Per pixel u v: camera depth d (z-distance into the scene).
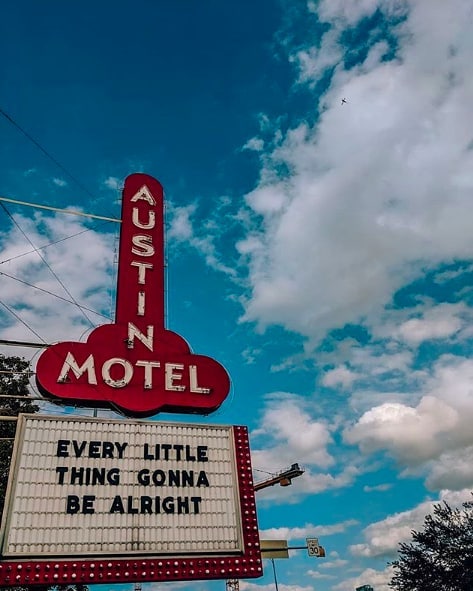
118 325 16.05
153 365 15.66
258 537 13.35
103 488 12.80
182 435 14.30
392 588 33.16
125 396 14.89
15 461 12.50
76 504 12.34
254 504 13.84
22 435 12.91
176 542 12.67
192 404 15.43
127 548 12.21
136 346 15.82
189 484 13.59
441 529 32.97
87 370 14.90
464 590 30.59
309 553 30.30
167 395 15.32
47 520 11.97
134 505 12.80
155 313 16.77
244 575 12.76
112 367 15.21
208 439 14.48
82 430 13.45
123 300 16.66
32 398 14.00
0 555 11.30
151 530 12.63
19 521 11.77
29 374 14.48
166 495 13.23
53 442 13.05
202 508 13.36
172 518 12.95
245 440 14.73
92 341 15.41
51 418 13.34
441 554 32.12
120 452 13.47
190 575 12.38
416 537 33.41
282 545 25.64
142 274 17.42
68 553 11.73
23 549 11.48
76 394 14.41
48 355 14.71
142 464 13.48
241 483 14.03
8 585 11.06
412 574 32.34
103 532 12.22
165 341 16.27
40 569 11.41
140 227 18.45
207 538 12.98
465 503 33.75
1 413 25.88
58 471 12.68
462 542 32.09
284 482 27.55
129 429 13.88
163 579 12.13
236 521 13.40
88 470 12.91
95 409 14.76
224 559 12.84
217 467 14.12
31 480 12.38
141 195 19.22
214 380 16.05
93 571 11.72
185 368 15.96
